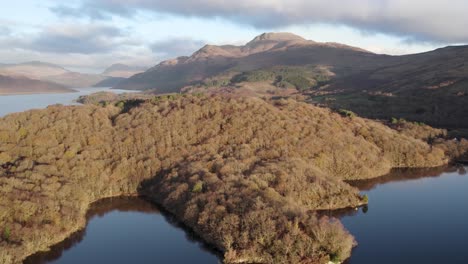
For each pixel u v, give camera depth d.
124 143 153.00
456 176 161.62
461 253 95.75
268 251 89.38
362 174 154.75
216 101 178.00
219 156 139.88
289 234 90.50
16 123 157.75
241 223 96.62
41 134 150.62
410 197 136.38
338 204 123.69
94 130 159.88
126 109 188.25
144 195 136.50
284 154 146.38
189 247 99.44
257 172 125.75
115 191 138.12
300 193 120.81
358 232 107.75
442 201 132.38
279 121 165.25
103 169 142.50
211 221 101.62
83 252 98.25
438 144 190.12
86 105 184.50
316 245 89.19
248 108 174.12
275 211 98.12
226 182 116.88
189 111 169.62
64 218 108.81
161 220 116.69
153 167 142.62
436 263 91.25
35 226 100.88
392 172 166.00
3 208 101.94
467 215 119.50
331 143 159.88
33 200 108.62
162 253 96.62
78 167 137.50
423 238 104.12
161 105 179.75
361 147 165.00
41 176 124.56
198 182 118.62
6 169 127.75
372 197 135.88
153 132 158.00
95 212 124.19
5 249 89.62
